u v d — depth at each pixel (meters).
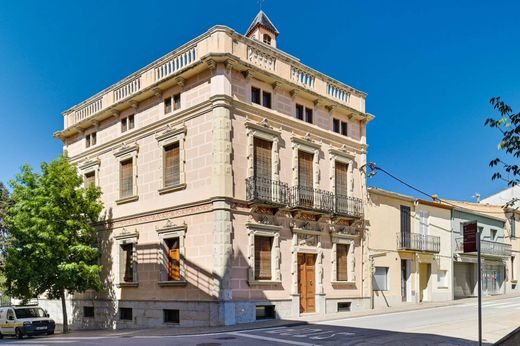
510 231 42.34
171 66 22.08
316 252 22.89
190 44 21.08
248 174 20.22
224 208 18.92
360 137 27.12
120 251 23.95
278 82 22.02
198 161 20.17
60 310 28.27
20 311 23.33
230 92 19.95
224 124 19.52
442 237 33.06
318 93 24.34
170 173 21.67
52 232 22.06
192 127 20.69
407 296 29.36
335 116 25.67
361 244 25.83
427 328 16.25
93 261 24.84
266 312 20.17
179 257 20.59
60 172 23.64
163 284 20.91
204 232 19.44
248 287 19.34
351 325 17.53
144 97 23.22
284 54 22.70
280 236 21.17
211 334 15.88
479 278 9.91
